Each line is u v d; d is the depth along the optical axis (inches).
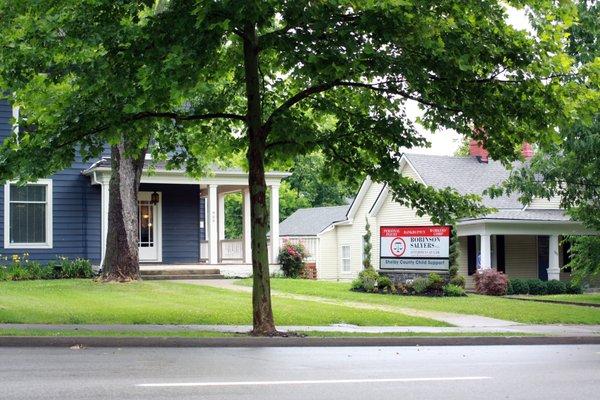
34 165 603.8
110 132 617.6
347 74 547.8
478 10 570.6
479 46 573.0
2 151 609.9
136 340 563.5
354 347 601.6
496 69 613.9
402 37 556.4
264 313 617.3
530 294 1216.8
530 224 1275.8
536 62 588.7
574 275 1055.6
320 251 1807.3
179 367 437.4
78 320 662.5
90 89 576.7
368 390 365.1
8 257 1152.2
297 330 651.5
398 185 695.1
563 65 593.0
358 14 555.2
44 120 623.2
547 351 588.1
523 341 657.6
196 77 542.3
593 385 397.4
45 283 1018.7
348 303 915.4
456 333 666.8
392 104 662.5
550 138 634.8
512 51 582.6
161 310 755.4
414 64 569.6
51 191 1181.1
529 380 413.1
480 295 1076.5
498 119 622.8
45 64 600.4
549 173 888.9
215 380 385.4
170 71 535.8
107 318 682.8
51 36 585.6
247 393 346.3
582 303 984.9
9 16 613.0
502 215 1259.8
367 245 1312.7
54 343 546.3
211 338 578.6
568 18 595.8
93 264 1200.8
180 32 545.3
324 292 1034.1
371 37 555.8
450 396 353.4
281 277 1314.0
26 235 1169.4
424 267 1077.1
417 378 411.5
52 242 1179.9
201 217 1544.0
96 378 385.7
